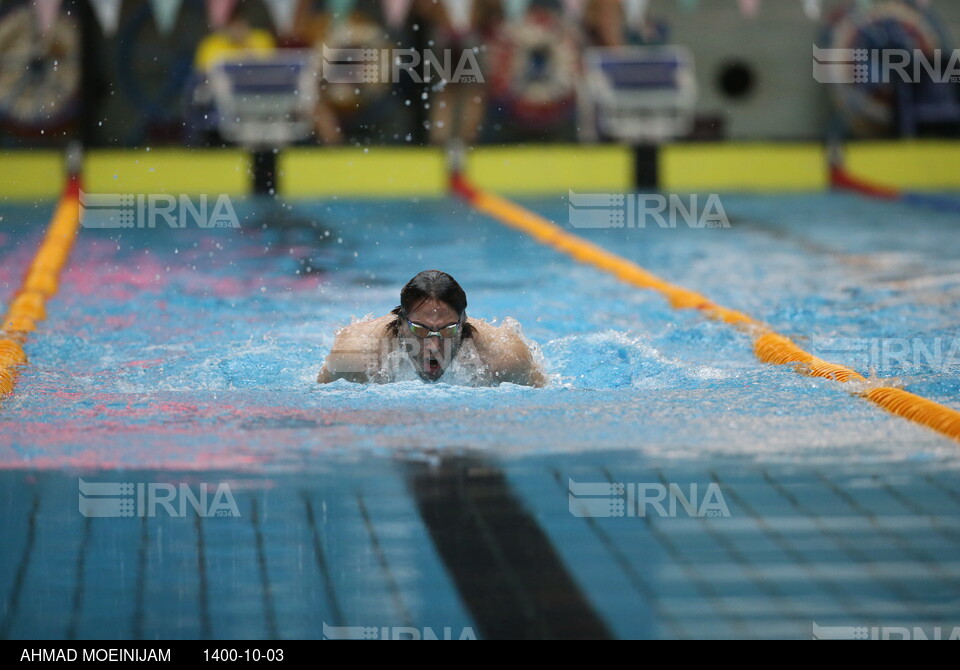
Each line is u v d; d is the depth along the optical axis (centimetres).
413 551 870
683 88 4828
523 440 1145
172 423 1222
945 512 929
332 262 2705
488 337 1387
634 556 857
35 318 1947
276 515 945
